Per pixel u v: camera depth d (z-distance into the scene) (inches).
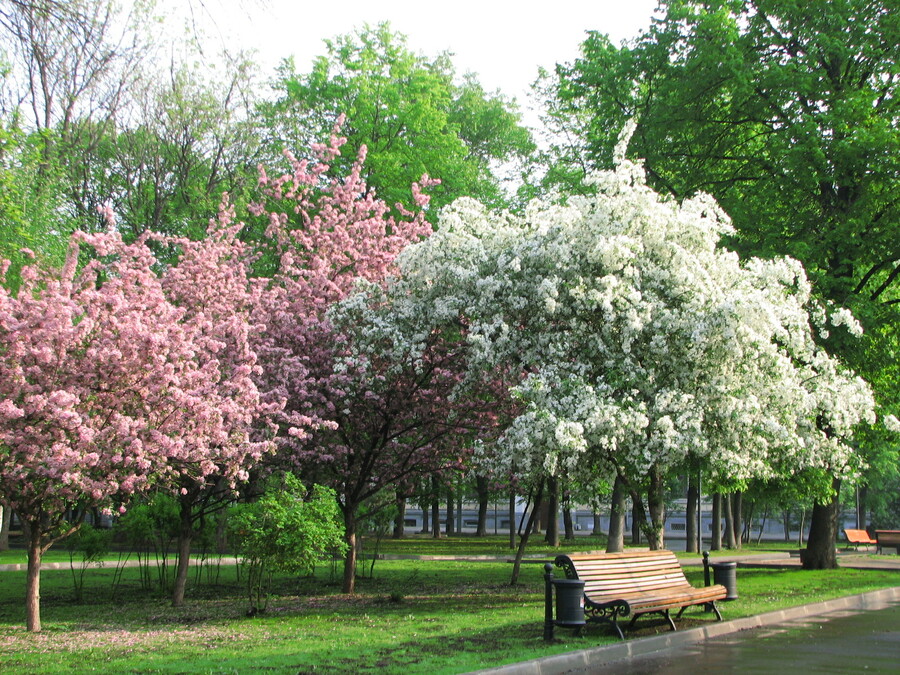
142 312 478.0
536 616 476.1
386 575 784.3
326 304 690.8
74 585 627.8
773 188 808.9
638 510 585.3
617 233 560.7
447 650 355.6
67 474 394.6
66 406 406.9
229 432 527.2
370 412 653.9
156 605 561.6
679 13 844.6
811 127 748.6
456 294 622.5
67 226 830.5
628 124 604.1
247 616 493.4
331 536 496.7
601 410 505.7
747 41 837.8
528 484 676.1
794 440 552.7
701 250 582.9
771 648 382.9
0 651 366.0
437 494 920.3
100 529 644.7
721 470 577.3
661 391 528.1
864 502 2005.4
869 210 753.0
